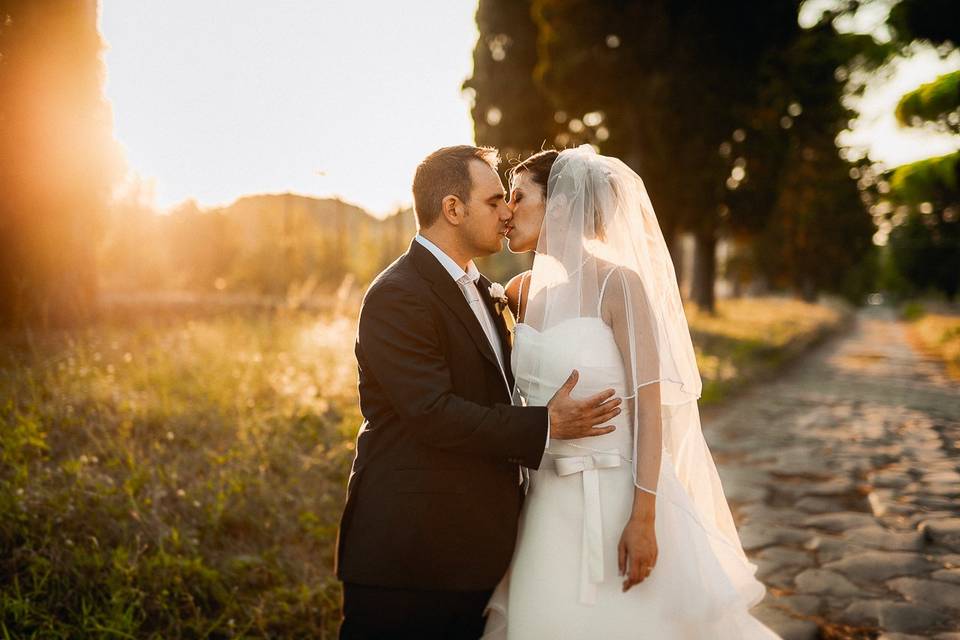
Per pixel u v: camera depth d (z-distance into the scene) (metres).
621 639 2.07
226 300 12.20
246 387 5.76
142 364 6.06
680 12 16.27
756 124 18.55
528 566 2.18
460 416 1.99
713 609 2.09
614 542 2.13
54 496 3.49
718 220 18.67
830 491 5.29
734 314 26.00
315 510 4.04
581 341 2.16
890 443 6.96
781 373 14.09
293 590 3.32
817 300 52.16
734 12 15.99
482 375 2.18
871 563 3.85
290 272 22.33
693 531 2.20
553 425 2.02
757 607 3.38
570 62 17.12
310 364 6.83
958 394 10.77
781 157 19.03
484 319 2.34
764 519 4.64
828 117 18.89
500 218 2.25
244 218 23.38
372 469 2.17
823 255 40.19
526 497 2.32
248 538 3.69
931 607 3.32
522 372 2.28
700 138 16.70
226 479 4.04
